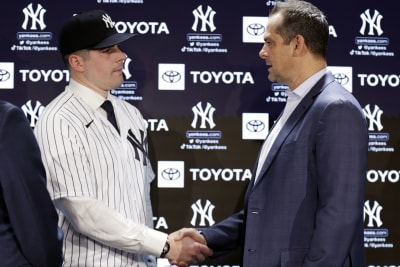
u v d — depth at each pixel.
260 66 3.52
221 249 3.21
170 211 3.51
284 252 2.68
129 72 3.50
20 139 2.25
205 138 3.52
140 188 3.00
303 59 2.82
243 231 3.00
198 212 3.52
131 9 3.49
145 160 3.09
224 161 3.52
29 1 3.46
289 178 2.71
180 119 3.51
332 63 3.53
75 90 2.99
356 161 2.56
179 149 3.51
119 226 2.81
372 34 3.53
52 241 2.29
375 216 3.53
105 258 2.87
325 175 2.58
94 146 2.87
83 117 2.91
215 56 3.52
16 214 2.21
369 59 3.53
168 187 3.51
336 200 2.53
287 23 2.80
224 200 3.52
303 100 2.79
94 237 2.83
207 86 3.52
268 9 3.52
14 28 3.46
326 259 2.51
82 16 2.99
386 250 3.52
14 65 3.46
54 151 2.81
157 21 3.50
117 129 3.01
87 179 2.82
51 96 3.48
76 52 2.96
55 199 2.83
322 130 2.63
